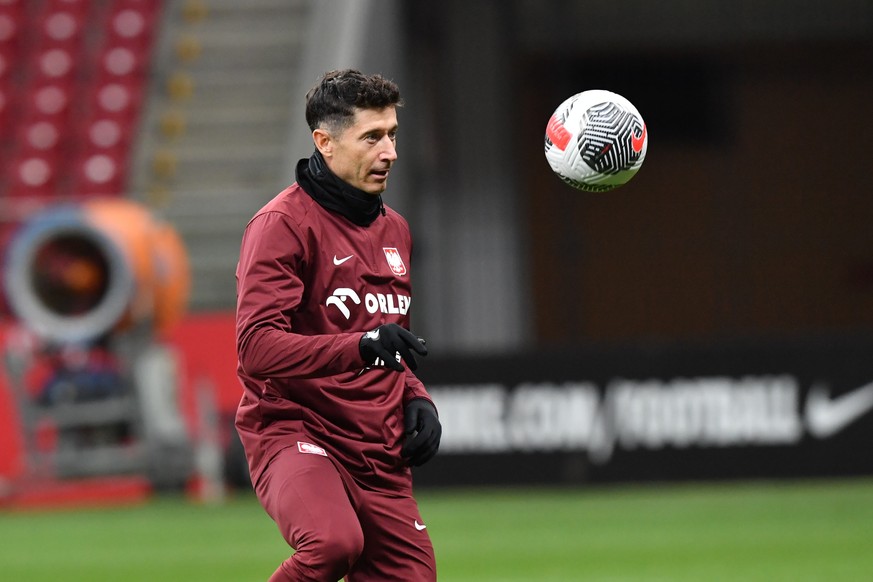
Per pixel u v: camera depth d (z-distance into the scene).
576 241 60.59
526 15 66.44
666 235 76.69
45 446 49.09
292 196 14.87
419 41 59.53
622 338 76.75
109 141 62.78
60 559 33.28
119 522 41.88
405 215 55.28
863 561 29.30
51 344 44.12
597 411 46.19
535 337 75.62
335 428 14.94
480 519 39.44
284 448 14.75
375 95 14.58
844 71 75.31
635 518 38.53
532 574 28.81
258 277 14.29
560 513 40.41
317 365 13.84
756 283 76.88
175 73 65.31
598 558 31.03
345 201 14.84
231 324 49.62
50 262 44.75
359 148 14.61
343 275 14.84
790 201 76.50
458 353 46.81
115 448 45.88
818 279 76.38
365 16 55.09
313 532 13.95
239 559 32.31
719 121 75.75
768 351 45.53
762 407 45.50
